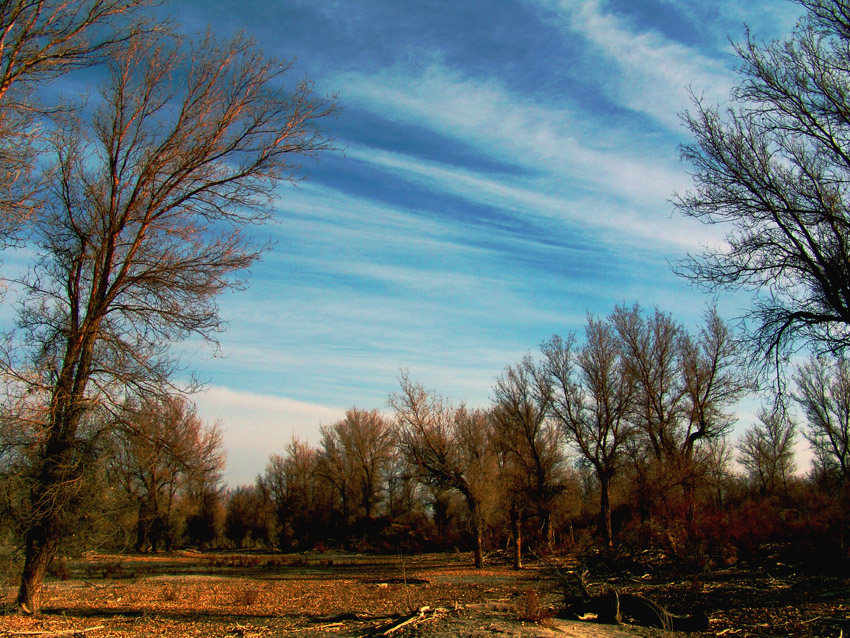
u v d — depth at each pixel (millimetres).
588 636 12711
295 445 76750
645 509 34469
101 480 16672
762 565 24562
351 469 70312
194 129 16781
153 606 20203
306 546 70938
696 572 24766
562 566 28938
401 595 23688
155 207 17375
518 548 38562
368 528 66500
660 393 41031
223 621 16750
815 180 15016
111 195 17422
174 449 17641
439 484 39844
